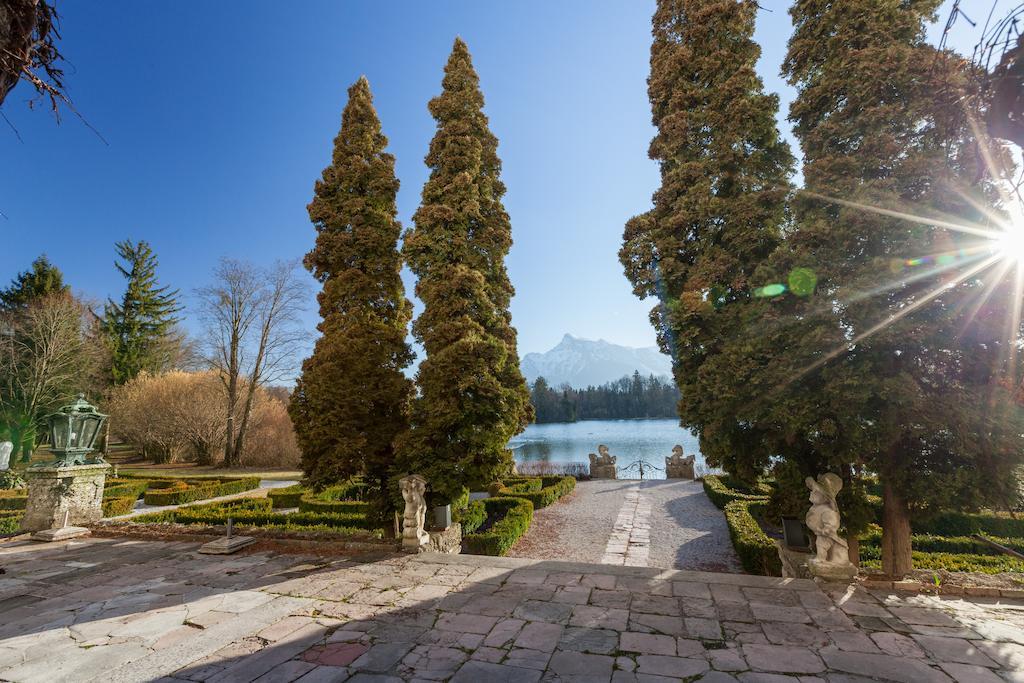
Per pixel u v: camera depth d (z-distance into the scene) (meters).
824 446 6.23
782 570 7.43
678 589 5.50
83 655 4.02
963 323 5.61
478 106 10.59
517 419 9.02
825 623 4.57
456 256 9.15
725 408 6.65
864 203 6.15
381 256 9.79
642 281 8.20
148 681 3.58
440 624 4.62
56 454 9.30
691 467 21.09
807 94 7.34
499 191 10.57
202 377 30.03
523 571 6.22
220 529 8.43
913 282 5.74
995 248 5.54
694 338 7.36
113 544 8.02
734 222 7.27
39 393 23.61
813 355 6.03
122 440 34.19
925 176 5.95
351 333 8.97
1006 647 4.05
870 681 3.51
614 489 19.03
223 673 3.69
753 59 8.30
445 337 8.56
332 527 11.20
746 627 4.48
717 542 11.23
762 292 6.69
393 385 8.98
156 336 37.12
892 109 6.31
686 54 8.52
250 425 29.69
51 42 2.53
